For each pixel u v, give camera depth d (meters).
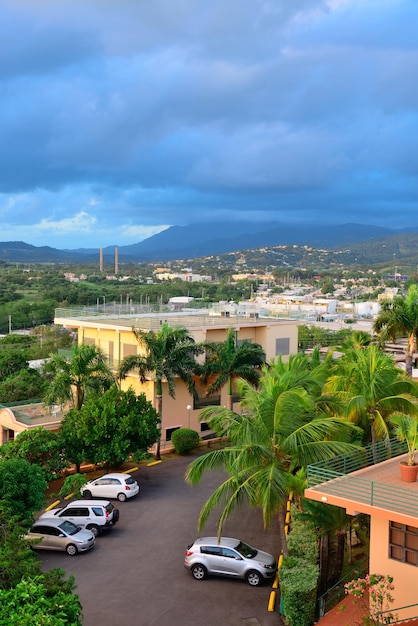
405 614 18.22
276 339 53.66
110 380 41.06
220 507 32.84
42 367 67.12
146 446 38.94
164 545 27.88
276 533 29.28
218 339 50.69
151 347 42.06
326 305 172.75
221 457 25.28
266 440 25.73
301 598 20.00
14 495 26.75
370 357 29.22
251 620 21.22
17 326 136.75
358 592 17.98
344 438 26.88
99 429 36.53
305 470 24.50
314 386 29.95
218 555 24.34
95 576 24.69
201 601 22.58
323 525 22.34
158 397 42.72
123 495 33.78
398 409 27.41
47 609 14.07
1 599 14.12
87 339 52.22
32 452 34.88
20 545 17.86
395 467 21.73
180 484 36.91
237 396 50.16
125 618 21.30
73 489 34.19
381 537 18.91
